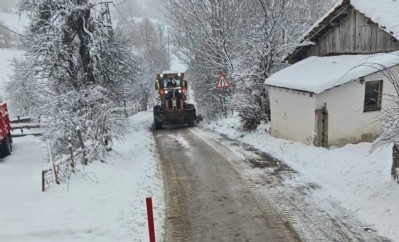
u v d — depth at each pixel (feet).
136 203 27.17
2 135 49.44
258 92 55.42
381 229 21.22
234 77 58.03
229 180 32.42
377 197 24.63
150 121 89.81
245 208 25.93
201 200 27.94
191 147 48.75
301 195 27.53
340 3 42.78
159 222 24.13
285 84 43.57
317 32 48.98
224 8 71.77
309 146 39.73
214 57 74.02
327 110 38.60
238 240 21.49
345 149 36.94
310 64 47.11
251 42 56.54
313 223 22.89
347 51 45.37
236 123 64.85
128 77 48.29
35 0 41.73
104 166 36.40
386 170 29.12
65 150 41.91
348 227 21.97
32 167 42.50
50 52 41.27
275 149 42.27
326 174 31.07
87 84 42.80
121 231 22.59
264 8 54.65
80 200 27.40
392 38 38.65
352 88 38.19
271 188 29.53
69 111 38.83
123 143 55.06
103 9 44.14
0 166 43.78
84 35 43.62
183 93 75.46
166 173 35.86
